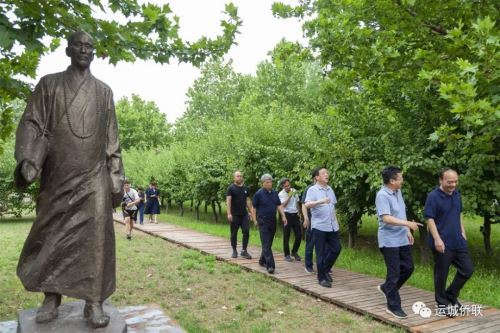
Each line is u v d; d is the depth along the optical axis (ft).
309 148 39.55
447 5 21.59
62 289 10.66
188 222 65.46
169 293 22.99
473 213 28.12
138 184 102.32
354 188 33.65
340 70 28.30
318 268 23.72
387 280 18.58
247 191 32.63
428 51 23.03
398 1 22.40
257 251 35.73
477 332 16.03
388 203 18.31
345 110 34.30
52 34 14.90
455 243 18.07
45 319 10.95
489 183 27.20
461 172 29.09
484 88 17.33
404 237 18.63
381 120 33.30
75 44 11.35
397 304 18.33
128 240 44.42
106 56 16.26
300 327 17.69
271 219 27.50
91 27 13.98
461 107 14.40
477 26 15.40
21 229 55.26
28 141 10.68
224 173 62.69
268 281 25.39
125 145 159.22
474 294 22.13
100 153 11.43
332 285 23.71
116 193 11.81
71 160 10.93
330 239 23.81
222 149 67.05
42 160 10.78
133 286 24.30
